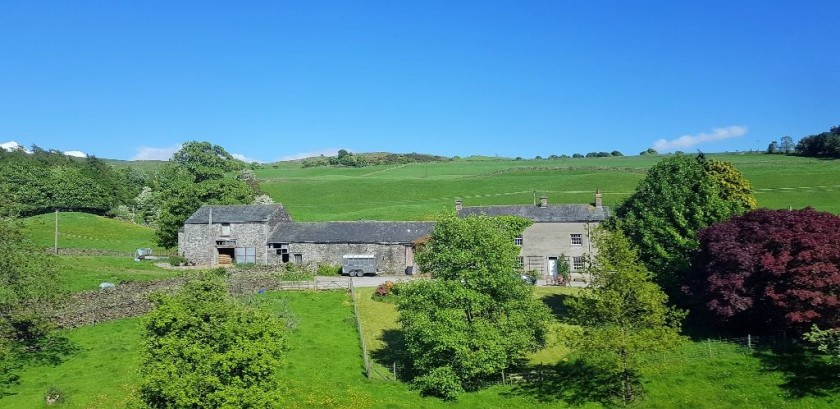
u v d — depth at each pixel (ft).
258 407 81.41
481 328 113.70
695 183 150.30
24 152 548.72
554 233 214.28
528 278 190.39
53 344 124.67
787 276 109.81
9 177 365.81
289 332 139.03
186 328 80.79
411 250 227.61
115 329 137.18
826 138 463.42
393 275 226.38
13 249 116.67
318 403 101.09
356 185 452.76
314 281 195.52
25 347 119.65
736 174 176.96
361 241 232.12
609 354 104.42
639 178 409.08
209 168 356.38
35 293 115.44
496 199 376.68
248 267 228.02
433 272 127.24
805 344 109.81
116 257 246.06
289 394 103.60
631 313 107.65
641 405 101.40
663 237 144.97
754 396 98.32
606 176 421.59
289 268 221.46
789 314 105.81
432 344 113.70
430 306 117.70
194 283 85.35
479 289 119.44
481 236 122.21
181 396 76.43
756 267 115.55
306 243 238.68
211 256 247.91
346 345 133.49
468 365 108.99
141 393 82.48
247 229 246.47
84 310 141.08
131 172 543.39
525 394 109.29
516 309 120.67
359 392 106.93
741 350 113.39
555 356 128.47
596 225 211.20
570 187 395.96
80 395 98.78
